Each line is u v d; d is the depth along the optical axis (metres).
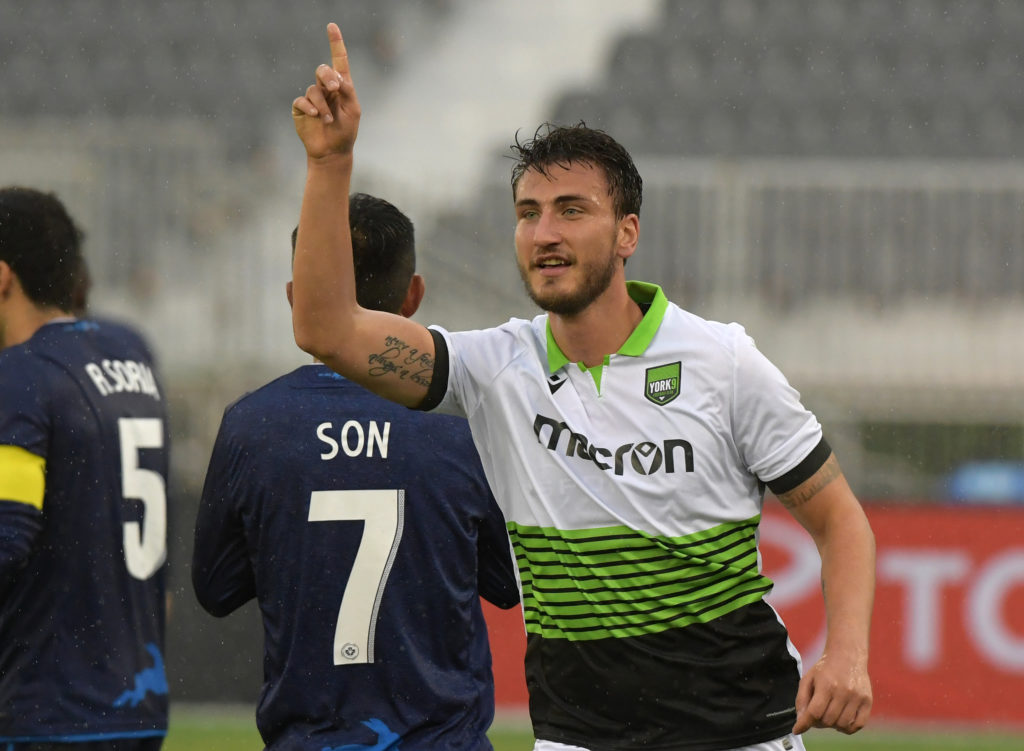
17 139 36.88
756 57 50.47
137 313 35.44
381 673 10.66
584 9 52.00
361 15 52.28
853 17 50.97
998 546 29.36
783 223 35.06
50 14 51.03
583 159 9.60
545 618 10.07
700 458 9.67
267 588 10.84
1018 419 32.41
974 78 49.31
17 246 11.63
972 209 34.72
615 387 9.77
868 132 47.66
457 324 36.47
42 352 11.48
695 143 47.75
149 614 12.00
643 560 9.70
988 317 34.28
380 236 11.10
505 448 10.05
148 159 36.78
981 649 29.28
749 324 34.81
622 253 9.88
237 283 35.34
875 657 29.48
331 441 10.84
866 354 34.28
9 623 11.29
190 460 33.31
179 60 50.09
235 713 29.25
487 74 51.34
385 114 50.25
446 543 10.88
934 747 26.81
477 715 10.95
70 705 11.28
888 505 29.81
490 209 36.56
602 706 9.94
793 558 29.39
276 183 37.00
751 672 9.88
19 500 10.95
